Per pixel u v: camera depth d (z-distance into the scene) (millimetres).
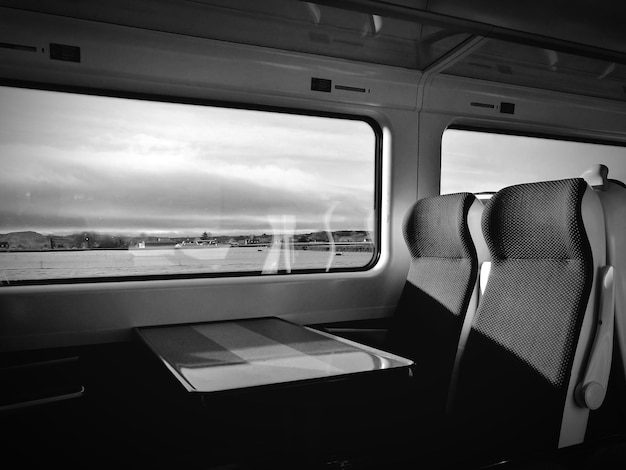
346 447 2494
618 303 1942
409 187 3379
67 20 2527
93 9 2504
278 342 2367
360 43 2939
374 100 3229
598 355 1849
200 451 2721
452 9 2605
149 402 2697
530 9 2723
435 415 2389
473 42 2889
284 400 1762
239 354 2135
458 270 2555
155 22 2635
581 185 1898
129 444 2641
